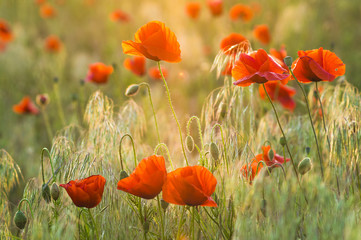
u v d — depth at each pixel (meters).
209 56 5.75
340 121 2.50
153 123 3.14
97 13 8.09
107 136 2.54
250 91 2.55
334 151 2.49
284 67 2.48
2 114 4.84
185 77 4.74
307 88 2.80
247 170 2.43
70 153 2.53
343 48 5.66
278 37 5.78
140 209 2.43
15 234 2.56
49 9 7.05
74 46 7.09
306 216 2.35
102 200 2.47
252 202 2.36
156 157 2.36
